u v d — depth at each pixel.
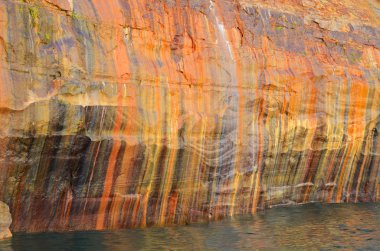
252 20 15.79
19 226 10.78
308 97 16.33
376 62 18.92
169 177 12.77
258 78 14.97
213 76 13.88
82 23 11.77
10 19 10.57
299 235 13.03
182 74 13.30
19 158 10.40
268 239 12.46
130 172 12.06
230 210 14.39
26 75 10.58
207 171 13.55
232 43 14.80
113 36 12.21
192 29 13.98
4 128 10.17
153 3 13.41
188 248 11.19
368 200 18.19
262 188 15.31
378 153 18.22
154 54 13.02
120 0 12.73
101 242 10.96
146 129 12.24
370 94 17.84
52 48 11.09
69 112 10.90
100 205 11.73
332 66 17.25
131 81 12.17
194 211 13.44
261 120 15.07
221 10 15.02
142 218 12.45
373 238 13.00
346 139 17.30
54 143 10.78
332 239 12.81
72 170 11.19
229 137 14.02
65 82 11.02
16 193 10.55
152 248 10.95
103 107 11.48
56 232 11.22
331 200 17.47
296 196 16.56
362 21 19.81
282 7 17.30
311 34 17.58
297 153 16.16
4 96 10.16
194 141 13.17
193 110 13.25
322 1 19.28
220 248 11.43
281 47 16.22
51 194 11.01
